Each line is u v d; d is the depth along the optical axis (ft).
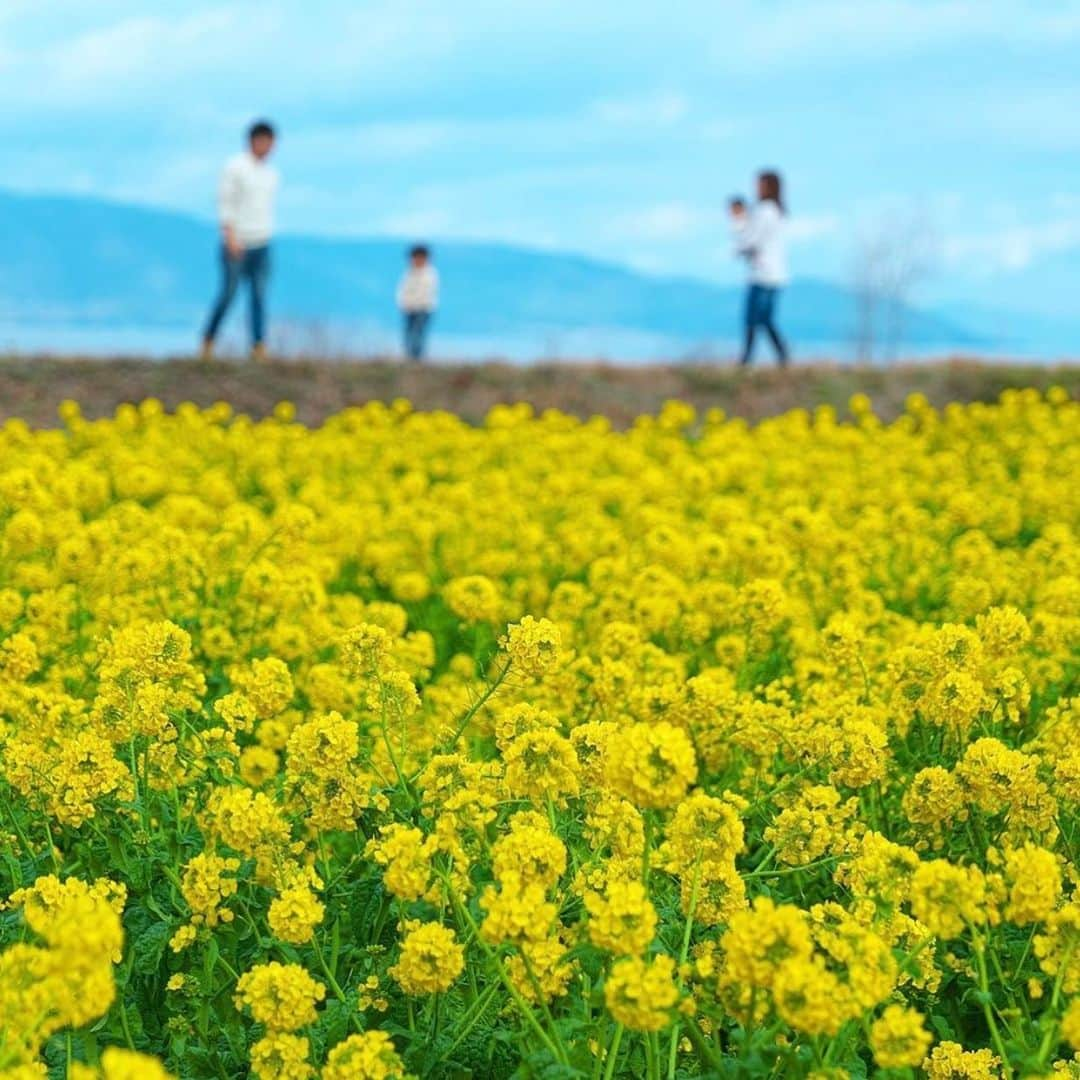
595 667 19.75
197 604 26.12
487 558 33.68
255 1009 11.48
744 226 73.82
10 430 48.24
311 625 24.27
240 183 68.64
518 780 13.15
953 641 17.12
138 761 15.69
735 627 24.64
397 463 52.24
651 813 12.43
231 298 69.67
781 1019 11.06
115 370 67.26
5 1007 9.84
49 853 14.43
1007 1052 11.85
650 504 43.27
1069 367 73.87
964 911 11.23
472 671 23.45
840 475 45.42
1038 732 19.17
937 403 70.13
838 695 19.95
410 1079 11.12
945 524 37.32
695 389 71.26
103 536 26.89
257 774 16.48
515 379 71.51
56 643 24.53
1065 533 32.35
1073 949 11.80
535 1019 11.20
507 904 10.93
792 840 14.66
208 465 49.26
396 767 14.80
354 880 14.88
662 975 10.23
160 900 14.12
